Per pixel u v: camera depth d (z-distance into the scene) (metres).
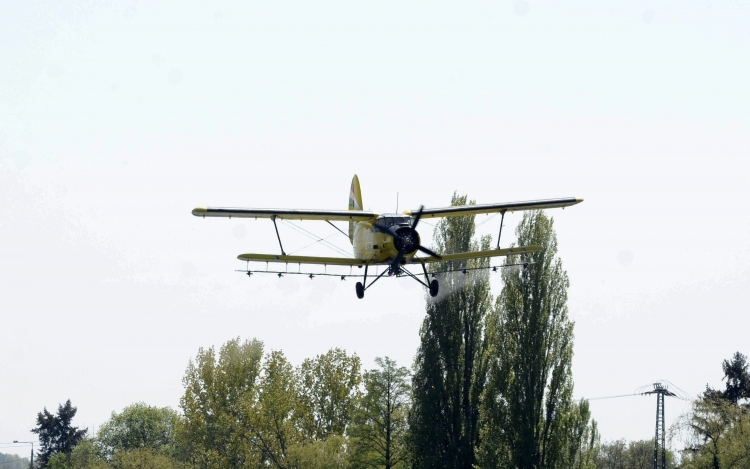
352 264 131.12
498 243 138.38
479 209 134.75
